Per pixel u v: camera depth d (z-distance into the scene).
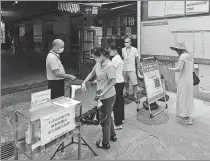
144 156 2.91
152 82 4.31
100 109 2.90
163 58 5.85
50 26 16.66
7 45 23.66
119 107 3.67
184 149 3.06
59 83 3.46
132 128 3.76
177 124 3.91
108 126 3.04
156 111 4.54
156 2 5.78
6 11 13.60
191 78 3.80
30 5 10.41
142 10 6.22
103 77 2.91
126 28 7.86
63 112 2.38
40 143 2.17
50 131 2.26
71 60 12.62
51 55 3.29
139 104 4.99
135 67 5.25
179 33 5.38
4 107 4.75
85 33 7.45
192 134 3.51
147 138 3.40
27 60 13.37
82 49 7.57
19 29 22.05
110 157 2.89
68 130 2.48
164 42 5.75
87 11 6.76
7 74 8.58
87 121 2.73
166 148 3.10
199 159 2.81
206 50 4.94
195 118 4.17
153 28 5.95
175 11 5.40
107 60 2.91
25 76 8.20
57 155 2.94
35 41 19.52
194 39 5.11
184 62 3.73
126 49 5.19
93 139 3.39
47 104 2.53
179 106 3.95
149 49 6.14
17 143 2.50
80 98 5.41
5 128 3.74
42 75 8.43
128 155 2.94
